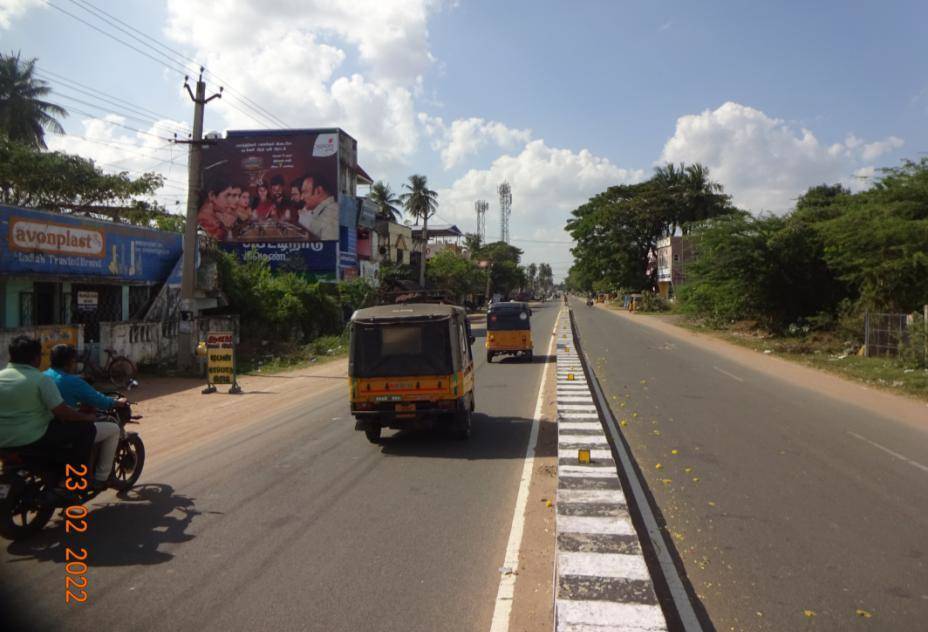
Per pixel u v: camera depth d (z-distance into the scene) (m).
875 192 24.25
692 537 5.43
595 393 13.83
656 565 4.86
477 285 75.25
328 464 8.02
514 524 5.74
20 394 5.51
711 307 35.59
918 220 20.77
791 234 27.86
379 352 9.08
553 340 29.73
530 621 3.97
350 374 9.13
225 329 20.98
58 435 5.67
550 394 13.80
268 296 25.28
